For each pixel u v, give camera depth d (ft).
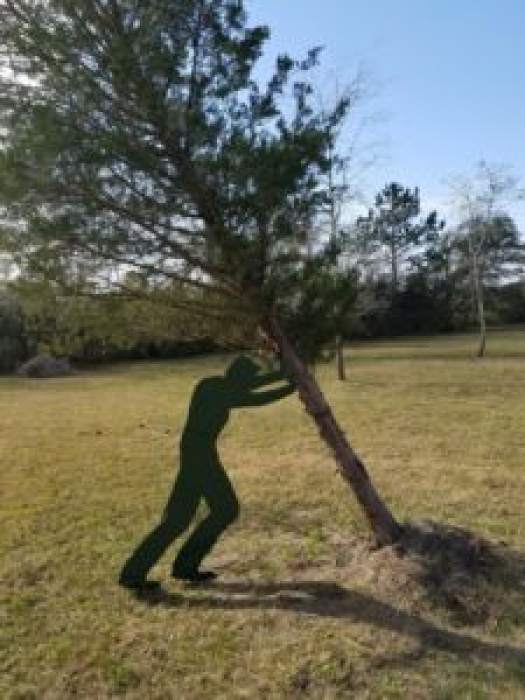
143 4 12.56
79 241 13.07
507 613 12.05
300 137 12.85
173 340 14.67
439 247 109.70
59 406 37.37
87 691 10.85
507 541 15.42
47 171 12.58
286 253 13.50
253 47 13.05
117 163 12.72
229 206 12.92
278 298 13.66
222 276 13.61
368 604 12.55
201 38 12.98
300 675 10.78
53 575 14.90
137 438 27.94
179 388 43.39
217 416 13.71
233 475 21.80
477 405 32.40
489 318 106.22
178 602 13.37
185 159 12.98
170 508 13.84
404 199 112.47
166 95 12.85
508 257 109.70
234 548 15.74
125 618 12.89
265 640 11.79
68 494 20.42
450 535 13.66
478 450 23.82
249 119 13.19
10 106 12.50
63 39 12.37
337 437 13.98
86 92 12.53
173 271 13.71
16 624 12.94
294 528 16.80
